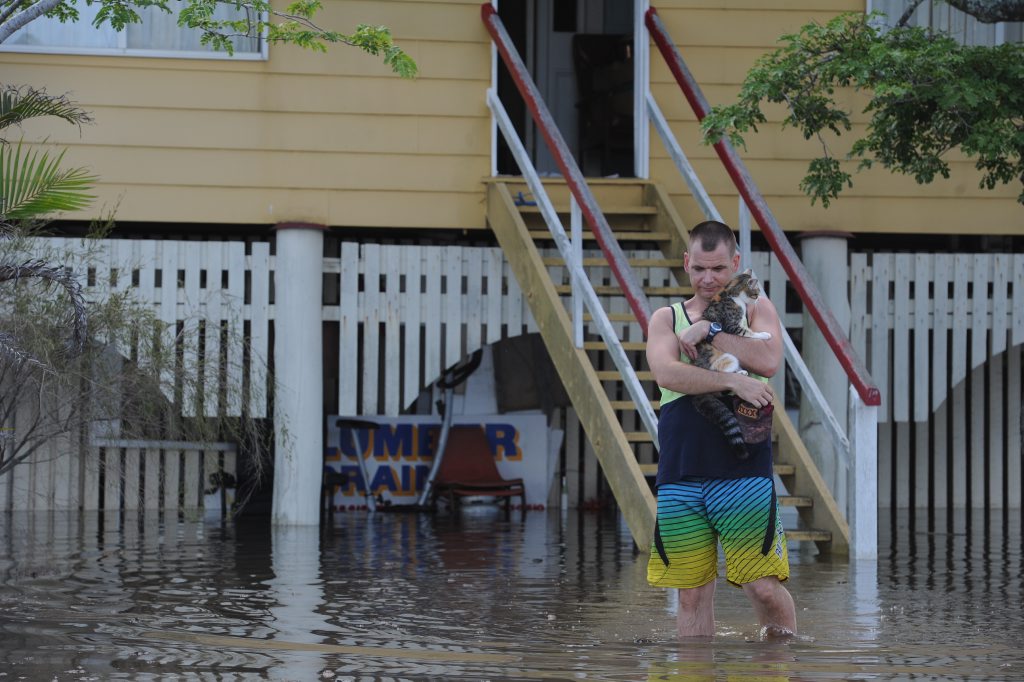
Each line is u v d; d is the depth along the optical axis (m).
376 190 13.67
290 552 10.18
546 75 16.70
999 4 11.57
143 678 5.03
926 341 13.98
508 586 8.21
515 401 15.45
